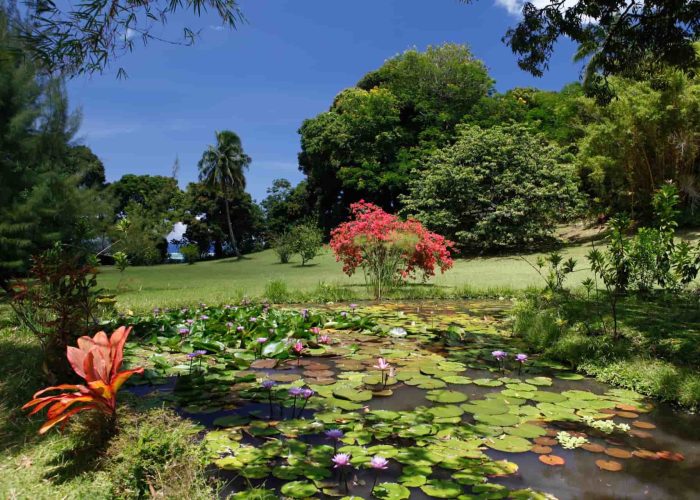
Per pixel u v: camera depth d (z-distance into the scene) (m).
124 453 2.21
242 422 3.05
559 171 21.39
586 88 9.54
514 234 20.94
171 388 3.86
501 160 21.94
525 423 3.10
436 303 9.09
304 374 4.25
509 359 4.84
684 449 2.74
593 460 2.59
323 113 36.00
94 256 7.83
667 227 6.49
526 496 2.18
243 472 2.38
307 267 24.59
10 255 11.10
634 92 18.67
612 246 5.46
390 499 2.13
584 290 8.27
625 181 20.30
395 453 2.59
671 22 7.31
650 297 7.13
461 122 28.70
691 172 18.20
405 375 4.19
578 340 4.87
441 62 30.77
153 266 32.62
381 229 10.27
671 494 2.24
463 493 2.21
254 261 33.62
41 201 11.29
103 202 13.30
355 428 2.96
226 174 39.88
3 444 2.54
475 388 3.88
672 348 4.38
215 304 8.59
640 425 3.10
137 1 3.41
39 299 3.83
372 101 30.25
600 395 3.73
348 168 30.67
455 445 2.73
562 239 22.50
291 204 43.03
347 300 9.64
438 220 21.84
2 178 11.05
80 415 2.69
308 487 2.24
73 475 2.25
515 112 30.05
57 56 3.49
